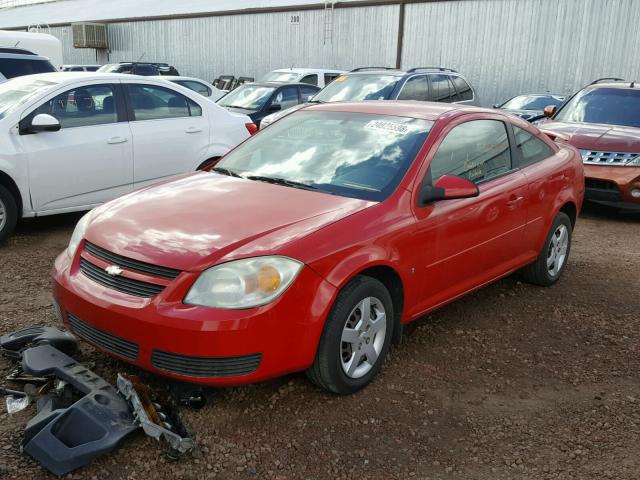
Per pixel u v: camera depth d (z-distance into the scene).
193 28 26.38
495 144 4.61
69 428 2.73
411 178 3.76
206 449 2.93
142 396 3.04
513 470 2.92
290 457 2.92
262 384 3.50
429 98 10.98
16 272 5.24
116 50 29.92
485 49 19.20
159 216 3.43
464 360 3.98
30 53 10.54
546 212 5.03
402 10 20.53
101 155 6.46
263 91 12.47
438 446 3.07
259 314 2.94
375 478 2.82
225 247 3.06
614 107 9.25
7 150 5.84
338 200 3.61
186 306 2.93
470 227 4.11
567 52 17.80
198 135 7.29
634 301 5.17
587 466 2.96
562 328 4.55
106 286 3.17
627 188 7.85
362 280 3.34
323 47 22.62
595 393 3.64
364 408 3.36
